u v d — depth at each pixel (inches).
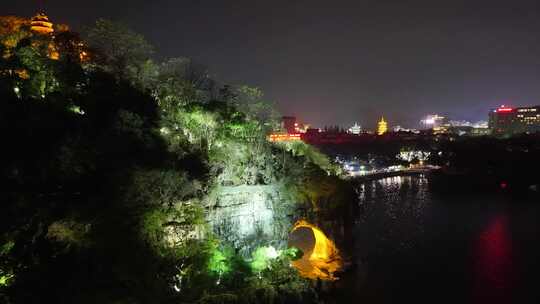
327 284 3117.6
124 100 3363.7
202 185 2881.4
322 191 3560.5
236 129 3681.1
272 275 2832.2
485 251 4153.5
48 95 3006.9
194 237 2696.9
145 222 2443.4
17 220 2055.9
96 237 2233.0
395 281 3344.0
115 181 2490.2
